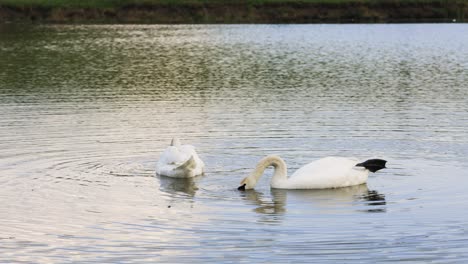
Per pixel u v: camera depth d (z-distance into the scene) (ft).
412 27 226.79
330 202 61.62
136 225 56.03
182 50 180.04
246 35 211.00
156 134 86.28
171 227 55.62
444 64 155.02
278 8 250.78
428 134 85.15
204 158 75.31
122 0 254.88
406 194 63.26
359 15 247.91
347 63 157.28
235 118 95.66
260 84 129.39
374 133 85.81
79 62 160.86
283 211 59.26
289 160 74.28
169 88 125.80
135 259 49.88
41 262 49.55
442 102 108.17
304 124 91.25
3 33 214.90
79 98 114.32
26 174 69.31
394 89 122.21
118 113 100.22
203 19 247.91
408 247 51.34
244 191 65.10
